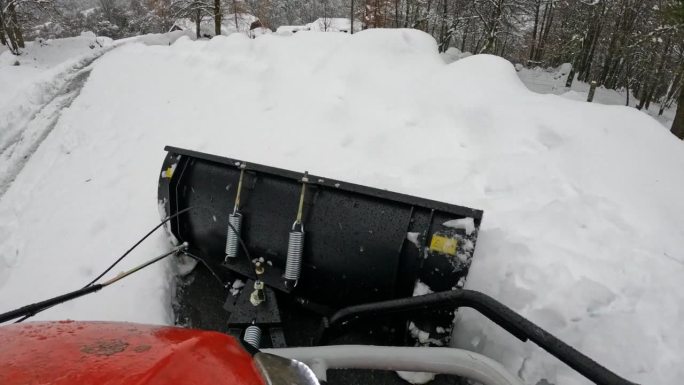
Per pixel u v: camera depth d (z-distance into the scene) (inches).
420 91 206.5
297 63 252.8
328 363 85.9
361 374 106.7
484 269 121.6
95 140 275.7
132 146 248.7
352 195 107.0
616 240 124.3
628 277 114.3
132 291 137.3
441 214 96.9
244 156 200.5
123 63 404.8
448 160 167.0
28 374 38.8
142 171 217.2
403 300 89.7
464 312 113.1
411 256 97.2
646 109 1009.5
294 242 106.0
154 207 182.4
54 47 1116.5
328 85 225.6
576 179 146.8
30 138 328.2
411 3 997.8
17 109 396.8
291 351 87.0
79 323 59.5
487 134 174.6
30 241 196.7
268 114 228.1
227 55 307.7
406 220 98.8
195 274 143.9
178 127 249.6
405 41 237.3
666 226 129.5
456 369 84.7
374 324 109.8
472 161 164.2
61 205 213.6
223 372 44.4
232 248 117.6
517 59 1337.4
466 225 93.1
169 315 132.0
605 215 132.6
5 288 170.1
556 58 1352.1
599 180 144.9
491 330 108.8
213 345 49.6
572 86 990.4
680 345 100.3
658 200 137.3
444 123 186.5
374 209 103.1
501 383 80.3
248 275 115.4
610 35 1068.5
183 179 132.0
